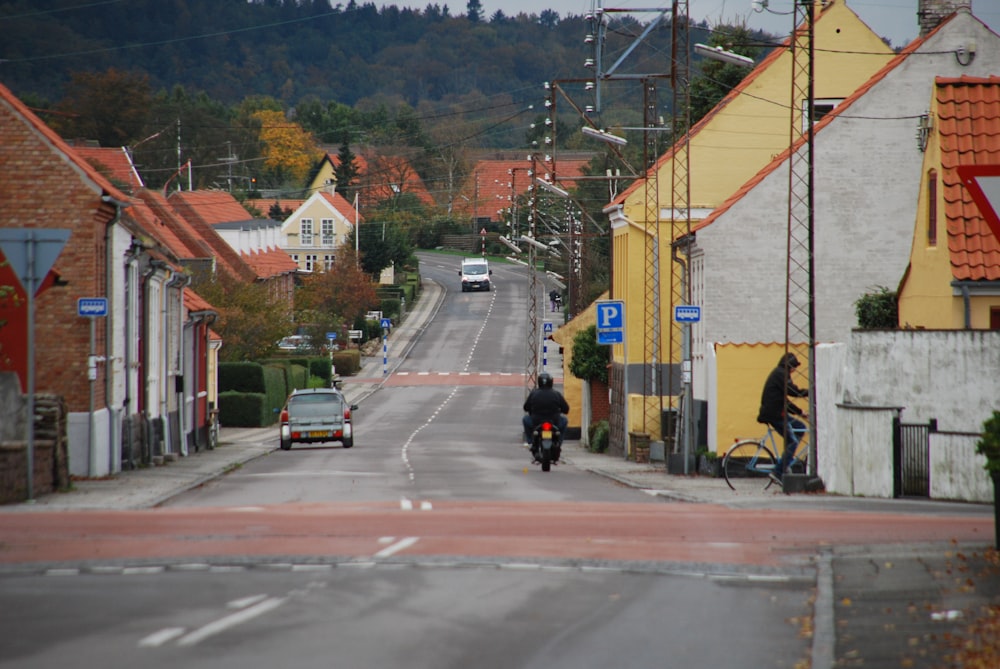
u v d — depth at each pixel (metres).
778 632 19.61
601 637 18.94
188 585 22.38
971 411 44.03
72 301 54.03
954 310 47.62
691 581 23.81
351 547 27.16
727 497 41.09
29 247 38.56
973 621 19.70
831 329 63.78
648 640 18.84
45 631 18.53
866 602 21.50
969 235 47.91
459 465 66.25
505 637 18.69
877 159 63.72
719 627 19.89
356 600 21.11
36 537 28.80
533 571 24.41
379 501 39.62
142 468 61.59
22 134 54.41
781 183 63.91
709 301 63.91
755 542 28.75
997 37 63.59
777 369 44.78
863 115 63.59
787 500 39.56
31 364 39.00
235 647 17.52
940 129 50.06
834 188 63.66
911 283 52.66
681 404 58.88
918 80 63.53
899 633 19.16
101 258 56.19
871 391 44.47
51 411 43.56
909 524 32.06
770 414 44.78
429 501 39.44
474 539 28.67
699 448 60.53
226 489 47.47
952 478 39.84
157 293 69.62
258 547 27.14
